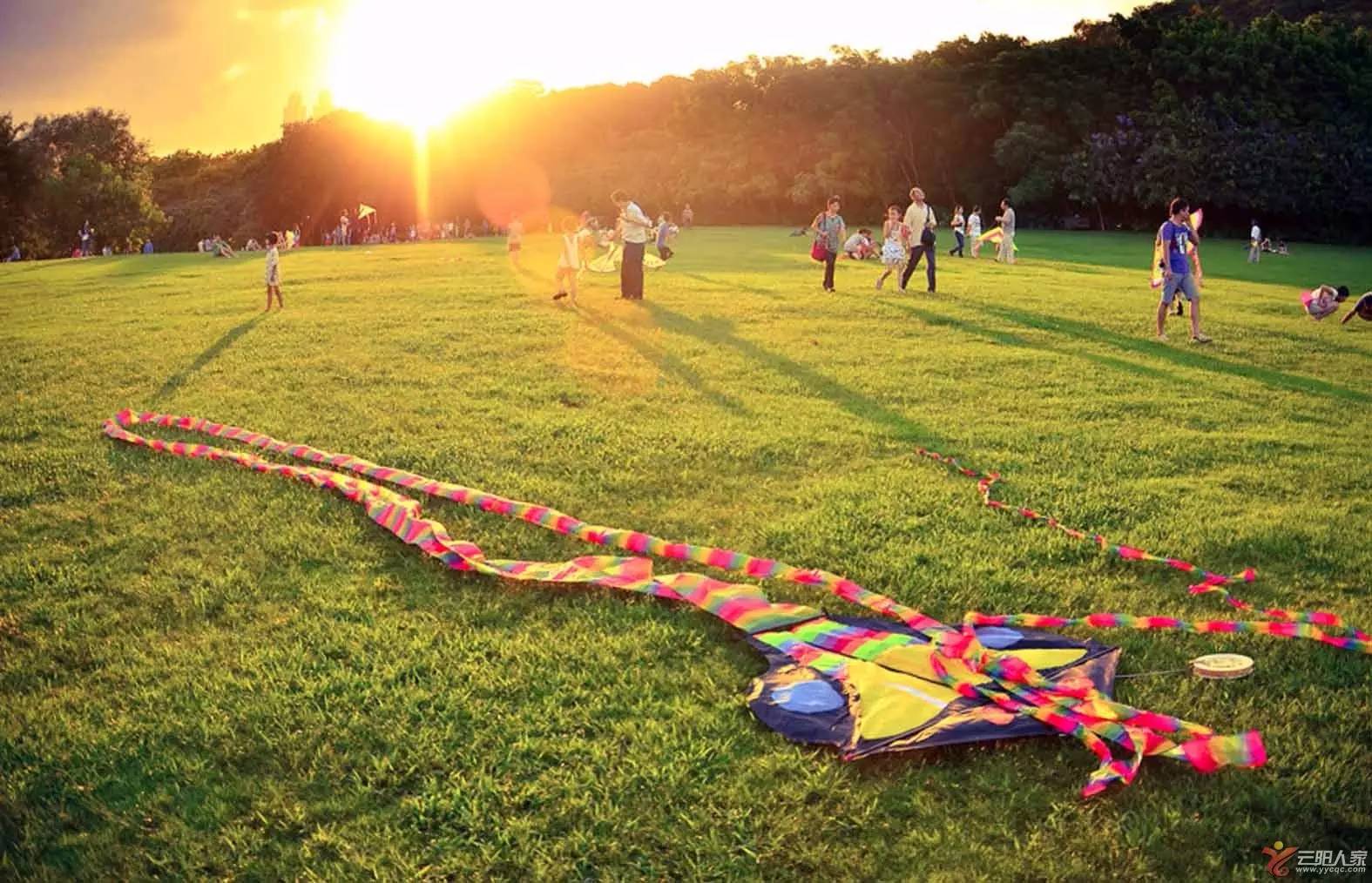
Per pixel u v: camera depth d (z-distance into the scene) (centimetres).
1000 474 912
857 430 1042
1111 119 6800
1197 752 464
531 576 671
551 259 3209
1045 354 1460
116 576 701
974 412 1133
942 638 577
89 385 1268
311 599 657
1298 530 773
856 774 470
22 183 7169
